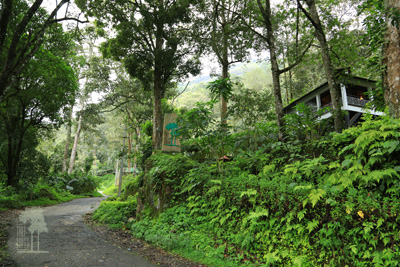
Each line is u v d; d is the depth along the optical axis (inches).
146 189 334.0
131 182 673.0
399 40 201.2
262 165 277.6
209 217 240.8
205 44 674.8
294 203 180.2
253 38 581.3
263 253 183.2
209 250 206.1
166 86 839.7
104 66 997.8
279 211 187.6
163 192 305.0
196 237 230.5
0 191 509.4
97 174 2329.0
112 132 1952.5
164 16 596.7
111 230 294.4
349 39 452.4
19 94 580.4
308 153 257.4
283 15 443.2
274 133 383.9
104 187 2062.0
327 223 161.8
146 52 655.1
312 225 161.5
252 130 378.9
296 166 227.6
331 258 155.0
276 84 348.2
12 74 353.4
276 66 354.9
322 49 322.7
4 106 563.5
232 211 220.5
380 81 274.2
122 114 1406.3
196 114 272.4
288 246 174.4
